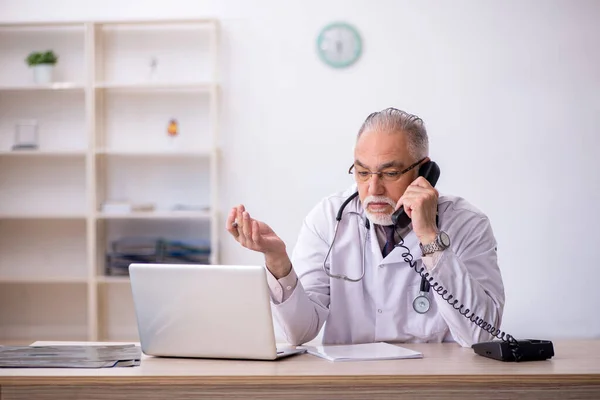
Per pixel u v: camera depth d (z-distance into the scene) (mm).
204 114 4609
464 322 1793
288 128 4555
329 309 2057
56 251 4703
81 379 1439
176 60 4598
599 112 4523
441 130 4523
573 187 4535
